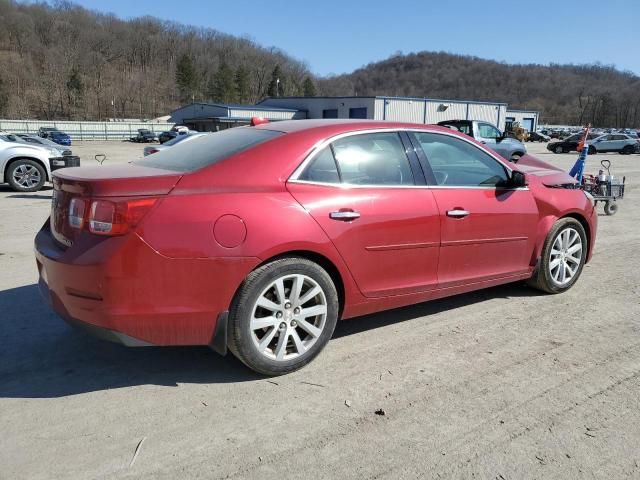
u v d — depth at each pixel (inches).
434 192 156.4
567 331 164.9
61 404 121.3
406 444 108.3
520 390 129.4
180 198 120.3
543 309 183.5
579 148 412.5
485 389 129.7
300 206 131.5
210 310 122.5
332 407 121.3
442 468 101.2
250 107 2632.9
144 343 120.6
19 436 109.0
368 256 143.2
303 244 130.3
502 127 2357.3
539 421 116.6
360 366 140.9
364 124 150.8
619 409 121.4
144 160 152.3
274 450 105.9
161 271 117.3
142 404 121.8
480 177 170.9
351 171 143.3
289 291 132.6
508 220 174.2
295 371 137.3
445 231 157.6
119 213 115.0
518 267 183.2
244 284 125.2
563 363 143.6
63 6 6269.7
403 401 124.2
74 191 121.9
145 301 117.3
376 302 149.3
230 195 124.5
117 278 114.7
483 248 169.6
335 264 137.3
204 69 6102.4
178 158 141.6
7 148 467.5
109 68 5531.5
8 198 438.0
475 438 110.3
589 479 98.4
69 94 4594.0
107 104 4817.9
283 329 132.6
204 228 119.8
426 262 156.0
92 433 110.5
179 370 138.1
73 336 157.8
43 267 130.6
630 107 4987.7
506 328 166.9
